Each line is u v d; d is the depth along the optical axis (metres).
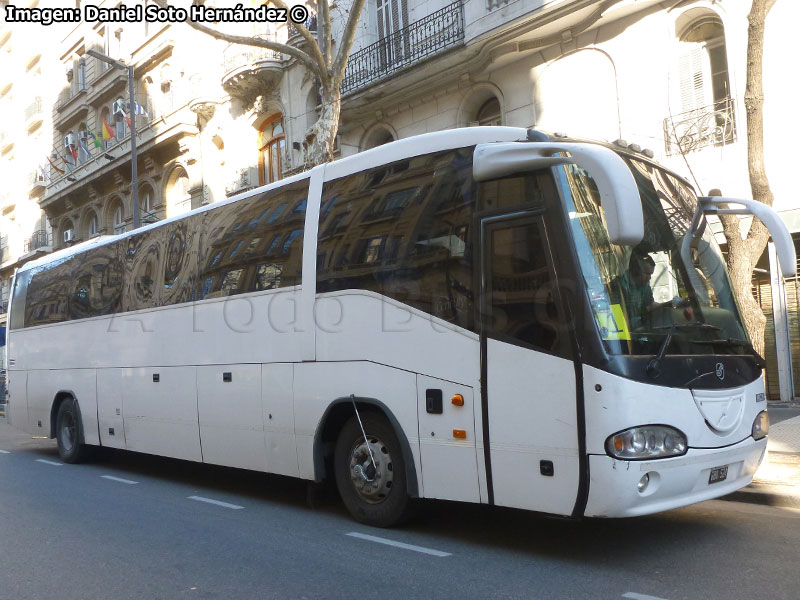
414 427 5.98
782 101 12.02
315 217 7.20
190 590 4.97
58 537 6.56
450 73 16.31
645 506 4.89
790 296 12.66
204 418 8.38
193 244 8.92
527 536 6.15
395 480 6.28
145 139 27.80
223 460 8.11
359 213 6.77
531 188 5.38
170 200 28.28
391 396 6.17
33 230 40.44
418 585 4.93
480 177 5.66
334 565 5.44
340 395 6.63
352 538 6.21
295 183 7.63
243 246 8.09
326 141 12.03
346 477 6.78
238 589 4.96
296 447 7.11
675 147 13.16
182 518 7.26
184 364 8.77
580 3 13.59
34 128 39.66
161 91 27.91
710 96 12.95
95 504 8.09
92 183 32.22
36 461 11.97
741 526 6.29
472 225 5.73
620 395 4.82
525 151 5.32
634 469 4.77
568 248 5.11
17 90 42.03
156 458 12.10
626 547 5.73
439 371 5.81
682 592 4.64
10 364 13.47
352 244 6.74
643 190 5.80
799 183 11.86
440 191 6.06
